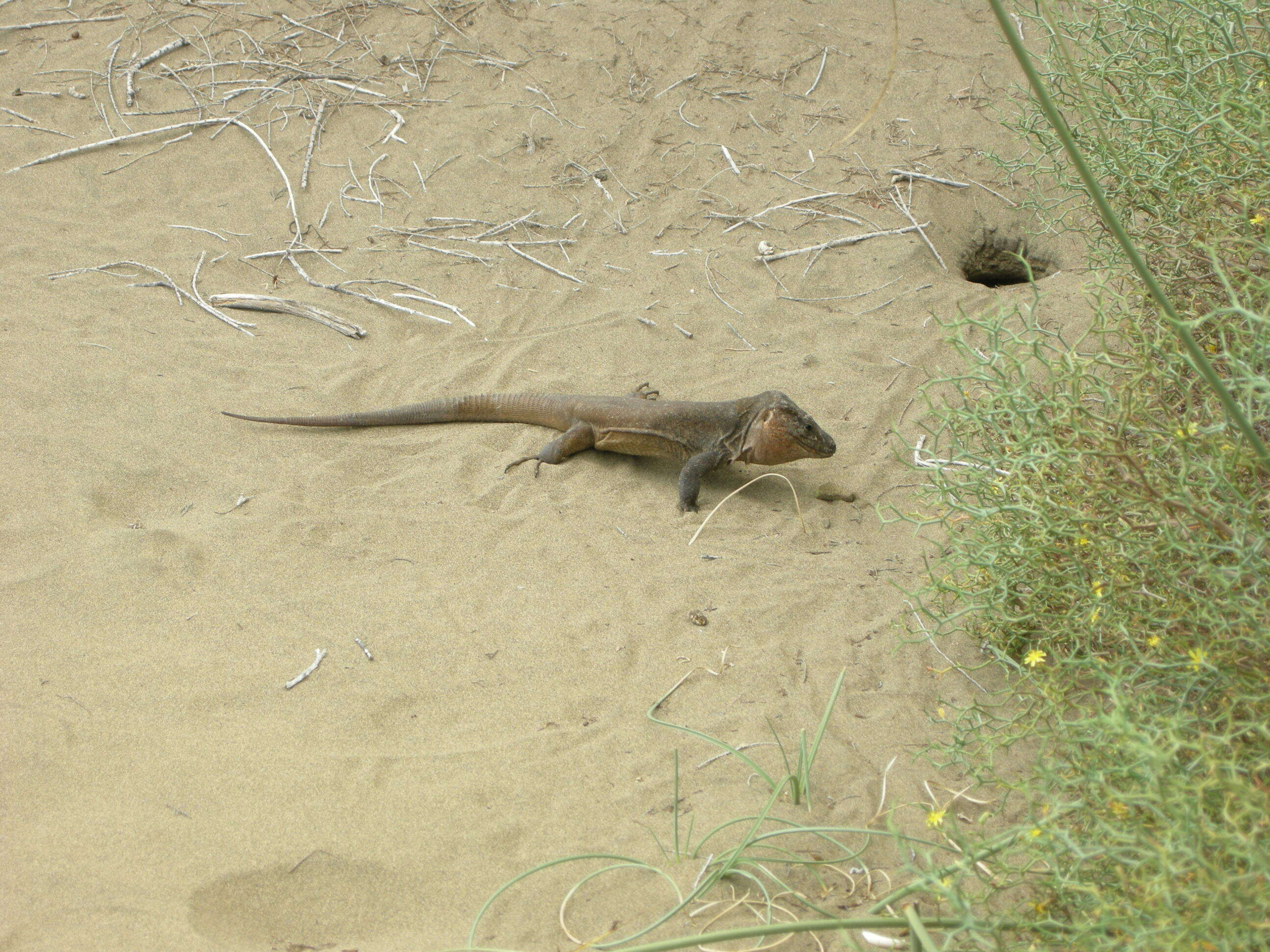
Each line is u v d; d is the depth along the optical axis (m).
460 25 15.73
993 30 16.12
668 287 12.23
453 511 8.65
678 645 7.24
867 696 6.79
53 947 4.66
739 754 5.79
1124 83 9.05
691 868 5.36
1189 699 4.99
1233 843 3.64
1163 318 5.09
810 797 5.88
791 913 5.06
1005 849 4.62
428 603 7.46
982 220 13.50
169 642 6.79
